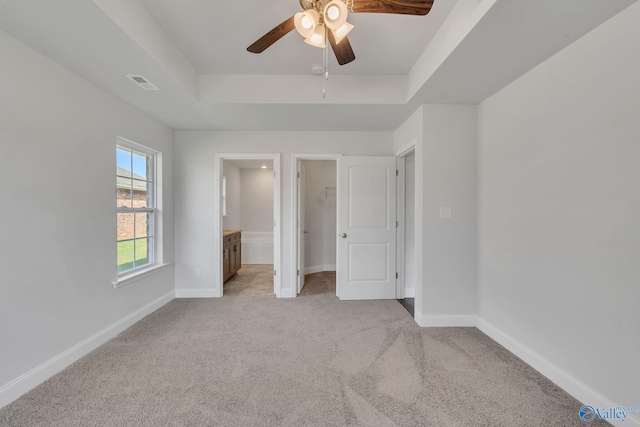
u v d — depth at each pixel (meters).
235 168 6.10
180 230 3.67
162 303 3.37
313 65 2.54
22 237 1.76
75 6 1.42
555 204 1.87
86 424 1.51
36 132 1.84
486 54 1.86
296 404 1.66
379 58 2.41
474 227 2.78
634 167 1.42
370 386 1.83
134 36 1.71
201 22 1.96
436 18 1.89
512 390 1.80
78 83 2.16
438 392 1.77
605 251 1.56
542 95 1.97
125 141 2.78
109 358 2.17
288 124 3.41
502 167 2.40
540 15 1.47
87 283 2.26
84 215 2.23
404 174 3.66
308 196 5.04
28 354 1.79
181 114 3.03
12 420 1.53
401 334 2.60
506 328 2.36
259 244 6.15
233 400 1.69
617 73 1.48
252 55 2.38
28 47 1.78
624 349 1.47
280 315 3.05
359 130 3.65
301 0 1.59
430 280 2.78
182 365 2.07
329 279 4.61
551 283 1.91
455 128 2.75
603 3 1.39
